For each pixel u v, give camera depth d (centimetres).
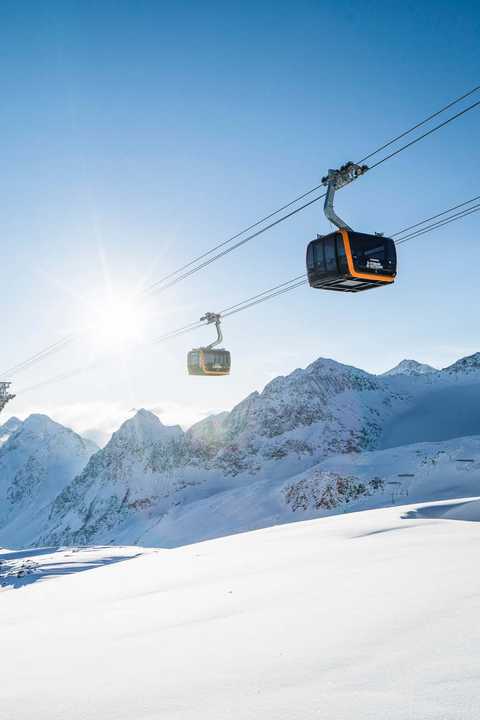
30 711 454
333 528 2133
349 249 1486
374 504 10462
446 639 486
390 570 929
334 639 547
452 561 952
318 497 15012
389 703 348
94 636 759
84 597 1230
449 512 3241
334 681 415
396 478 13200
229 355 2853
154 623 788
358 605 691
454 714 314
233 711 380
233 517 17312
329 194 1496
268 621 681
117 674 537
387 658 455
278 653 527
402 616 600
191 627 719
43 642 772
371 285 1600
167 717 389
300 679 434
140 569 1702
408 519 2242
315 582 914
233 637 625
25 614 1110
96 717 415
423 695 354
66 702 466
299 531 2188
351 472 15550
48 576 3469
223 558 1576
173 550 2442
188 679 484
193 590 1052
